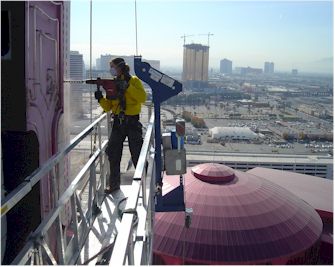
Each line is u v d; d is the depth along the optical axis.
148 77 6.02
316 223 20.98
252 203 20.23
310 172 44.00
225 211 19.48
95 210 5.84
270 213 19.86
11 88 4.21
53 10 5.29
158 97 6.08
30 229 4.82
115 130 6.20
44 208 5.16
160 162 6.25
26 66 4.20
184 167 6.16
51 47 5.24
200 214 19.34
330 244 22.19
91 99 6.54
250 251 17.73
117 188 6.58
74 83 6.33
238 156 46.47
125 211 2.88
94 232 5.28
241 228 18.66
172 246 18.17
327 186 31.47
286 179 33.03
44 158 5.03
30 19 4.31
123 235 2.50
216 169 22.30
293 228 19.48
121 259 2.18
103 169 6.60
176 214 19.73
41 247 3.40
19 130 4.30
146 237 4.33
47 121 5.17
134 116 6.14
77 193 5.16
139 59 6.03
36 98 4.62
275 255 17.80
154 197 6.12
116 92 5.99
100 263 4.50
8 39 4.15
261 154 49.03
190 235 18.45
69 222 6.49
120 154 6.38
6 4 4.09
